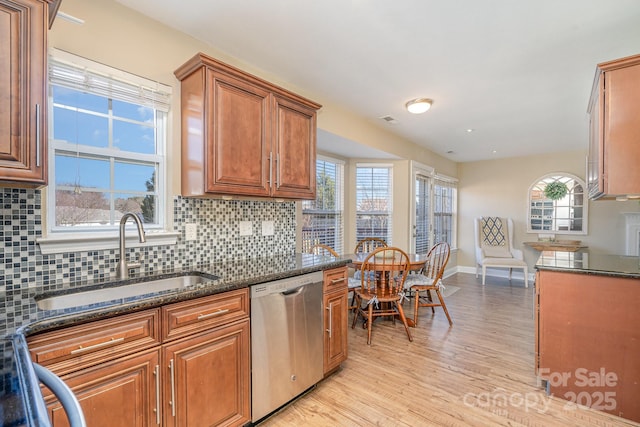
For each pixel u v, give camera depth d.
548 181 5.59
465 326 3.31
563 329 2.01
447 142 4.83
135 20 1.79
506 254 5.57
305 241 3.91
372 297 2.96
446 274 6.01
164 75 1.91
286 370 1.85
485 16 1.80
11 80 1.13
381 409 1.90
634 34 1.96
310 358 2.01
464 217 6.49
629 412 1.82
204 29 1.98
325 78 2.65
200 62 1.76
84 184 1.66
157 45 1.88
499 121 3.76
